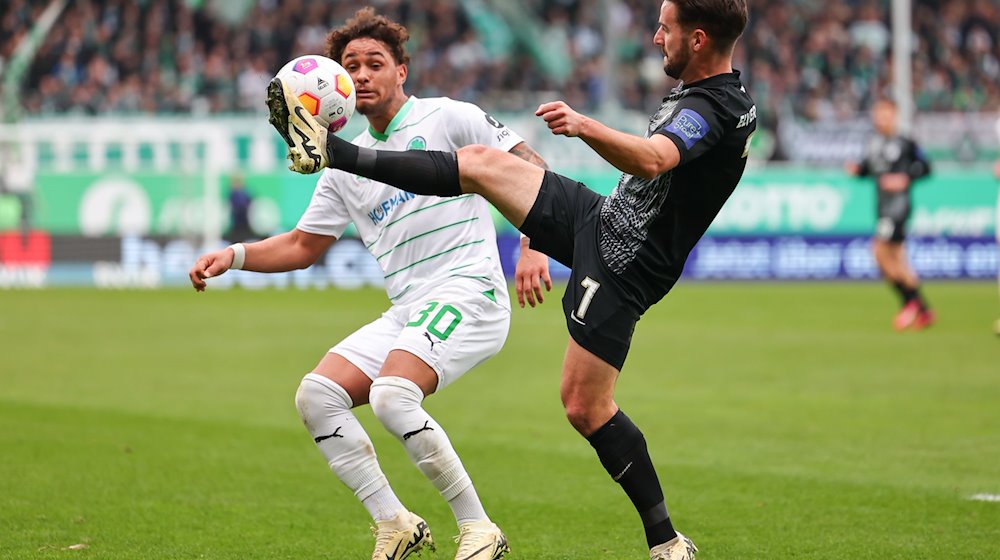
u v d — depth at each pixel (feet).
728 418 107.04
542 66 336.90
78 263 239.09
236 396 117.29
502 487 82.17
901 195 175.52
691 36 54.19
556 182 58.34
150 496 77.87
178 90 305.53
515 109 300.61
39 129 248.11
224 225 241.76
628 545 67.51
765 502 77.46
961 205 263.29
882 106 175.22
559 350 155.43
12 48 310.65
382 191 61.41
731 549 66.23
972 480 83.56
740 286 247.70
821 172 261.44
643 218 55.83
